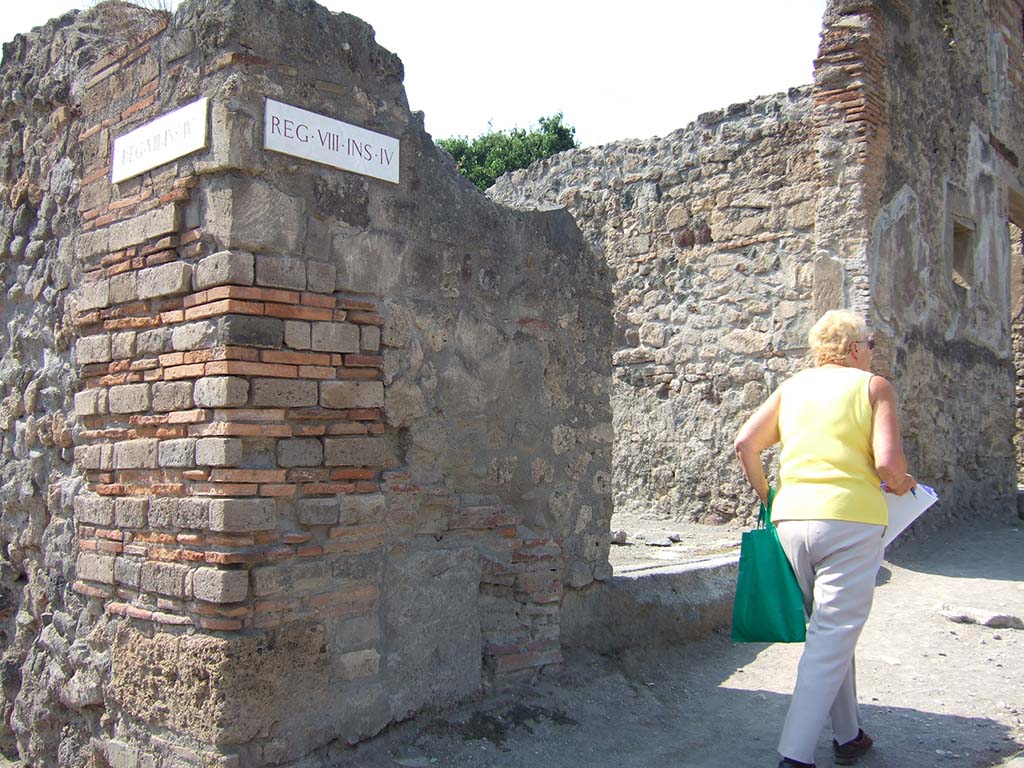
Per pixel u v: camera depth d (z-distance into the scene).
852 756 3.80
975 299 9.76
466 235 4.43
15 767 4.68
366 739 3.79
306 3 3.77
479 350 4.48
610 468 5.31
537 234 4.85
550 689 4.54
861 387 3.57
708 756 4.02
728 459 9.09
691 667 5.26
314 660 3.62
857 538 3.45
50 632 4.50
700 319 9.36
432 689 4.07
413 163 4.18
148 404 3.76
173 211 3.70
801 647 5.59
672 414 9.54
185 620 3.53
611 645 5.16
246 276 3.51
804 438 3.60
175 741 3.53
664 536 8.12
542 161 11.02
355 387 3.85
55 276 4.78
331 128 3.81
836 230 7.86
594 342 5.21
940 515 8.66
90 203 4.25
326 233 3.78
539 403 4.81
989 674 4.93
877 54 7.91
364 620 3.82
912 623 5.78
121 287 3.97
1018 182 11.11
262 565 3.48
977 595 6.36
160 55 3.89
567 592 4.98
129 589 3.85
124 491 3.90
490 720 4.16
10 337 5.20
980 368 9.79
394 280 4.06
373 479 3.92
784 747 3.41
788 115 8.78
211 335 3.50
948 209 9.23
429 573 4.10
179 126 3.71
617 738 4.18
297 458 3.61
